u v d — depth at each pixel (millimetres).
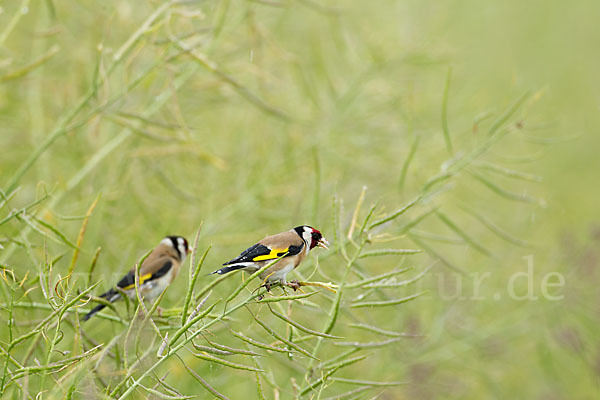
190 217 12883
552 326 14805
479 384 16578
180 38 11117
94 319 10383
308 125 14938
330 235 11680
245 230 13344
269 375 8297
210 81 12453
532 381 17469
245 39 13859
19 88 12414
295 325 6000
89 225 11492
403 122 15977
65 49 13570
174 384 10336
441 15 17984
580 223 21938
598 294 14375
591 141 25656
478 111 17469
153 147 12922
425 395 13141
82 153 12672
